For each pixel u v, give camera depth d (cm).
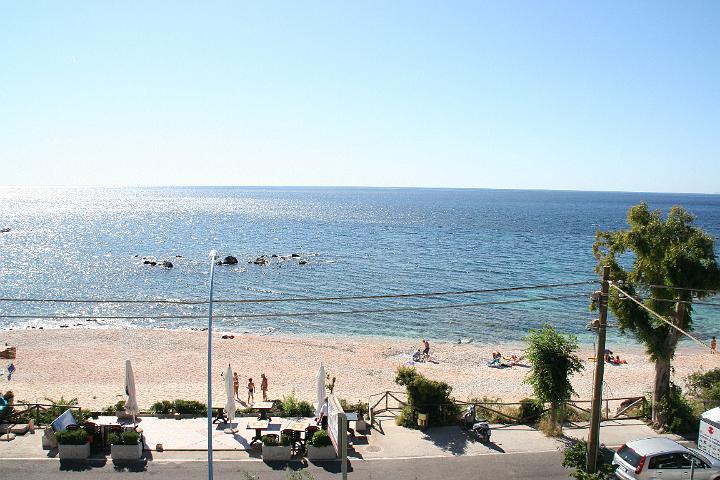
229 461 1978
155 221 17688
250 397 3244
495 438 2225
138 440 1988
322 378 2325
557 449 2119
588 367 4128
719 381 2773
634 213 2328
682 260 2153
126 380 2248
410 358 4341
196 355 4259
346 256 9738
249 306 6228
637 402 2617
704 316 6184
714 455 1964
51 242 11756
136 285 7219
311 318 5753
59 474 1850
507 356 4428
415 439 2203
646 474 1758
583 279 7562
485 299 6550
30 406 2489
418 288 7025
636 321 2272
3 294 6650
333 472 1908
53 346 4450
